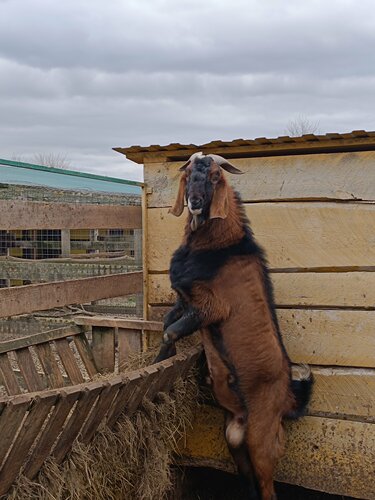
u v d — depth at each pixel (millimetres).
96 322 3566
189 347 3240
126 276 3670
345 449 2986
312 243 3037
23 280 6008
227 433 2896
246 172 3170
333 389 3014
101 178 3721
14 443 2010
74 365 3436
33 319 5809
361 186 2934
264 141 3012
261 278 2873
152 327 3369
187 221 2902
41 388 3229
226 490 3490
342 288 2982
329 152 3061
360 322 2955
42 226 3014
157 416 2723
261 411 2834
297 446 3080
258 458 2855
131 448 2527
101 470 2418
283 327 3113
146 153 3369
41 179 3631
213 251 2807
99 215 3408
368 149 2980
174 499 3229
